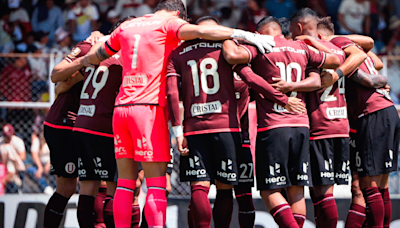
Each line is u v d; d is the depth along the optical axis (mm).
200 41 12539
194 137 12438
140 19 12969
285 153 12461
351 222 15469
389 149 14672
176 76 12484
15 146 22656
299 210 12789
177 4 13383
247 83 12312
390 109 14898
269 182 12508
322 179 13492
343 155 13805
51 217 15164
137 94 12445
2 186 22188
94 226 15773
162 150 12477
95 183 14805
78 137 14211
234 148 12391
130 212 12703
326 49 13258
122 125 12641
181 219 20188
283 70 12492
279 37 12922
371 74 14719
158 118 12500
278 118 12508
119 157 12883
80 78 15039
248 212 14055
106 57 13328
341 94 14047
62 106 15359
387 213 15531
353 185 15812
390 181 22234
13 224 20094
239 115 14039
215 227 13383
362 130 14906
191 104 12469
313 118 13672
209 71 12383
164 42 12633
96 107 14062
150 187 12523
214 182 13719
